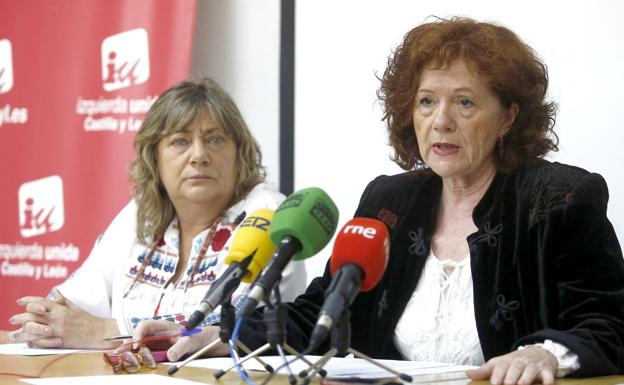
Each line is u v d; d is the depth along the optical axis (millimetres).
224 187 3613
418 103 2760
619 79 3615
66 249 4957
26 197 5082
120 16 4887
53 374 2244
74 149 4965
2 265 5117
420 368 2238
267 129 4770
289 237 1893
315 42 4457
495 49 2666
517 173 2736
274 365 2275
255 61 4828
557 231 2543
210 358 2508
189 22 4723
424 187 2924
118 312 3566
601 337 2246
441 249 2818
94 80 4938
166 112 3600
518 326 2584
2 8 5199
